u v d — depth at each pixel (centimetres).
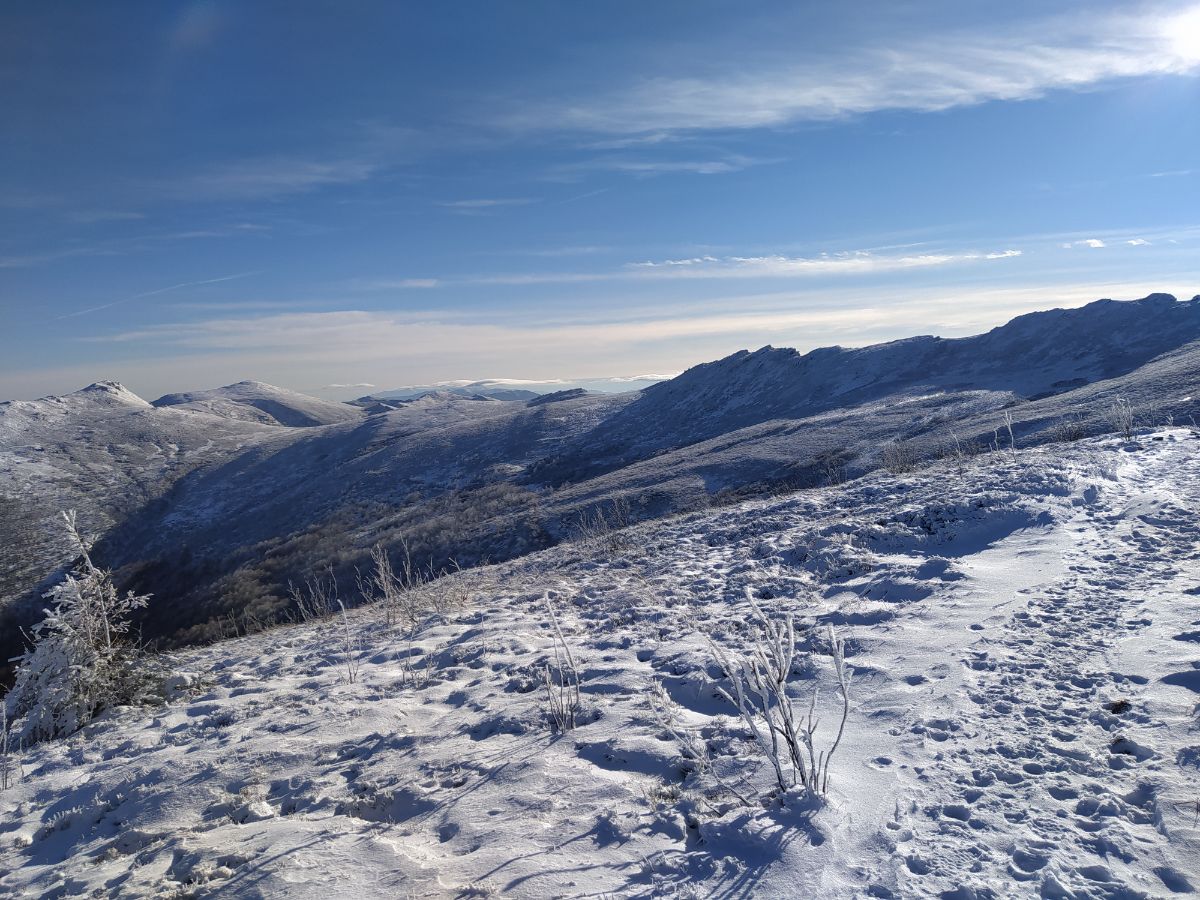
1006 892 319
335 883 390
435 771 532
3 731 842
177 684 955
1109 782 391
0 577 5850
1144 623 586
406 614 1198
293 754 618
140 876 447
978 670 552
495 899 355
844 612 737
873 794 409
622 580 1098
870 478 1627
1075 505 966
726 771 463
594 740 537
